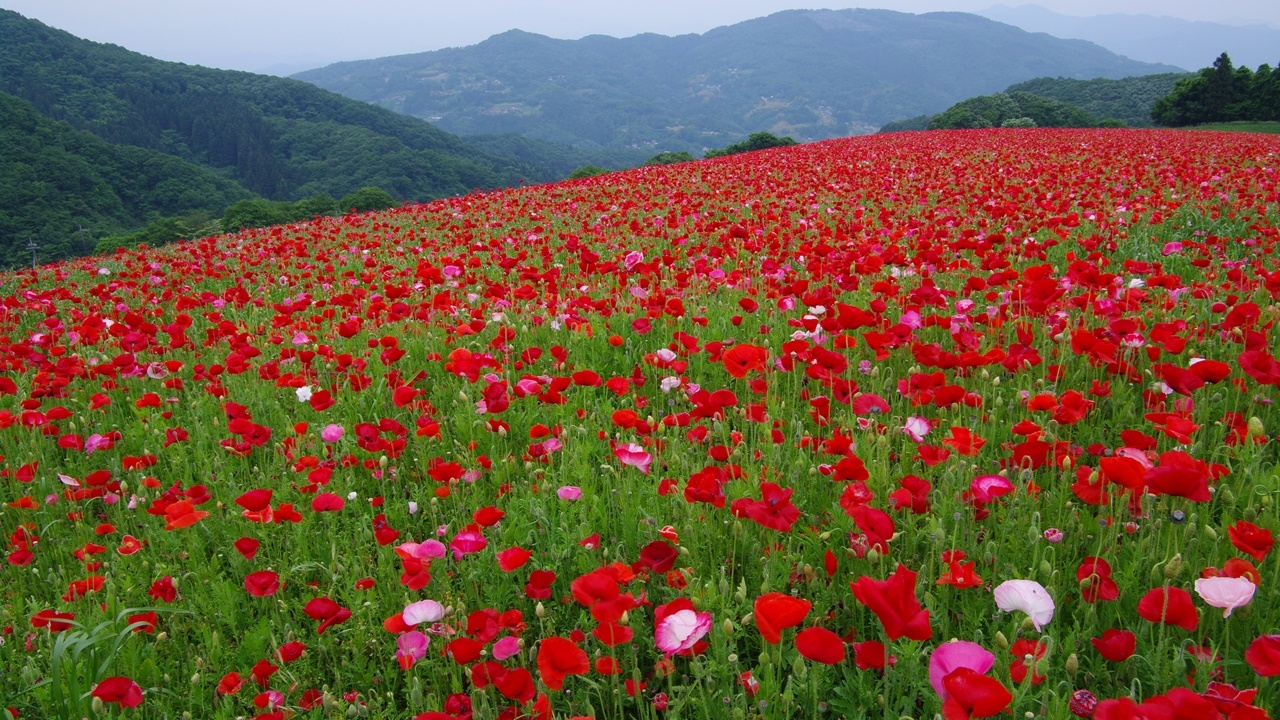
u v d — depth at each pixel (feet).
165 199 346.33
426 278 21.61
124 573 10.09
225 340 21.40
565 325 18.44
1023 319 14.94
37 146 318.86
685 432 11.78
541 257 31.42
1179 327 14.23
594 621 8.32
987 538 8.61
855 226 29.43
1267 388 11.87
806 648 6.08
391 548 10.00
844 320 12.93
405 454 13.50
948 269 20.56
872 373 12.90
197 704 8.07
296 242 41.55
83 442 15.03
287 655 7.95
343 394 16.25
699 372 15.79
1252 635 7.14
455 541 8.58
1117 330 12.65
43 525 12.14
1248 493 8.96
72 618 8.62
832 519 9.34
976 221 30.68
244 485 12.51
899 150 80.12
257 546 9.51
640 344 17.95
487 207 53.47
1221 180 41.52
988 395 12.55
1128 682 7.16
